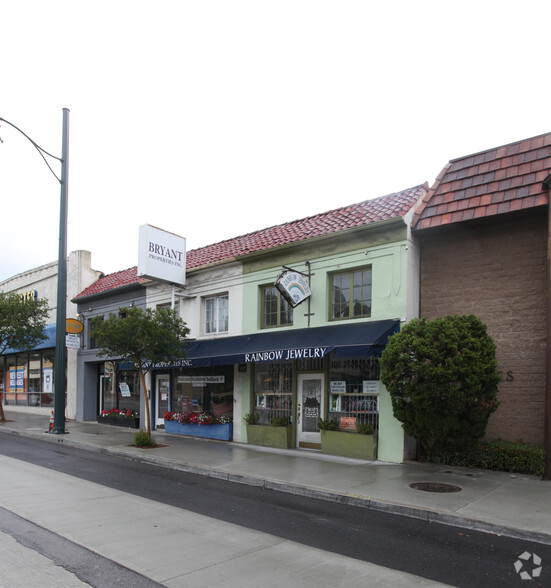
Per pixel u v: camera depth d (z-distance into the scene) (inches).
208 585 178.1
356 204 568.7
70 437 588.1
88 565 193.6
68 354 856.9
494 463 379.6
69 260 892.0
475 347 364.8
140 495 320.2
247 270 578.6
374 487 329.7
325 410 483.5
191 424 604.7
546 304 378.9
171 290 669.9
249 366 559.8
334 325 480.7
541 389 378.3
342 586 179.8
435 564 204.1
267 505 301.6
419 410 378.0
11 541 219.5
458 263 432.1
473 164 443.2
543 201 370.9
